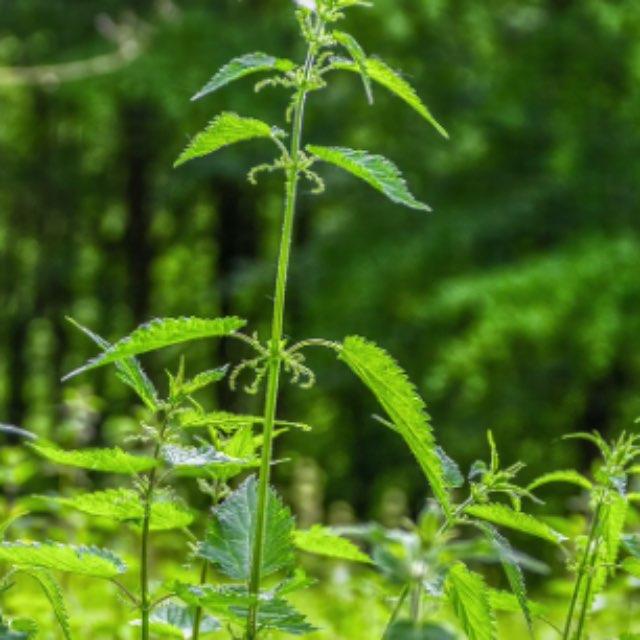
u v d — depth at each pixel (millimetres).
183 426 3033
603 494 3426
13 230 26172
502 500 17359
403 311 19609
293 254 20203
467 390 17203
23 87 24750
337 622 6379
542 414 18406
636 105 18062
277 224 25688
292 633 2914
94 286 27344
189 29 19750
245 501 3135
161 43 19797
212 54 19656
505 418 18516
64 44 21344
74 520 6516
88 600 6277
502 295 16172
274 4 20750
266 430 2951
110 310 27297
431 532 4438
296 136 2898
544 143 19250
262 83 2900
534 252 18328
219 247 25703
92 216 26469
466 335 17984
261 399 23062
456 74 19500
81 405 8742
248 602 2844
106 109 20844
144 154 24875
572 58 18906
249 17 20469
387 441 21875
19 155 26141
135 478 3092
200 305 26469
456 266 18781
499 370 18641
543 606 3518
